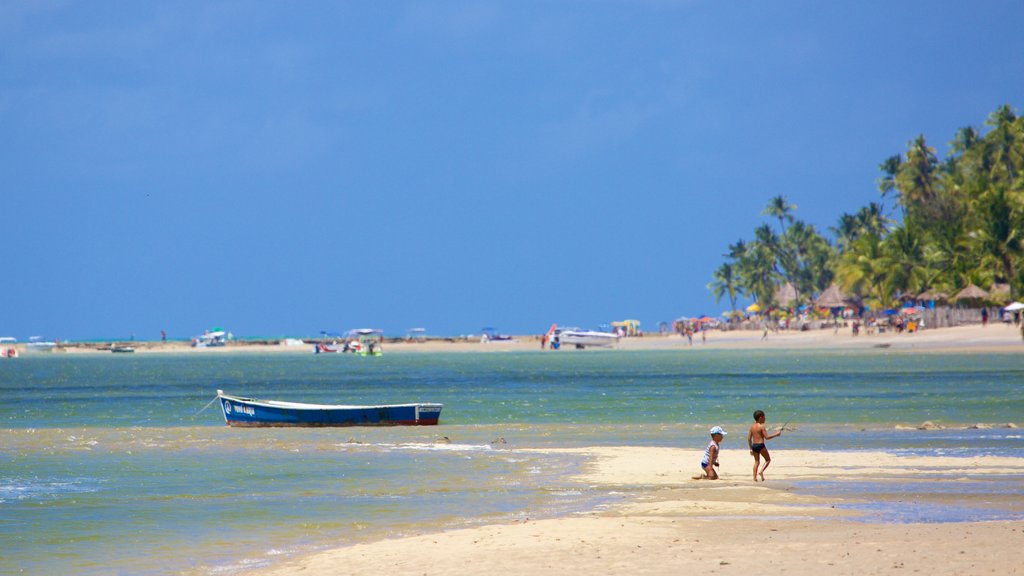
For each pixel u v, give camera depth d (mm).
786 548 44094
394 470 77000
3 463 83938
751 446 66875
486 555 44781
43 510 60812
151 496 65875
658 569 40812
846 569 39562
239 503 62594
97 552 49156
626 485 66375
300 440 101625
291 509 60188
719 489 63625
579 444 94625
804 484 65000
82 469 79938
